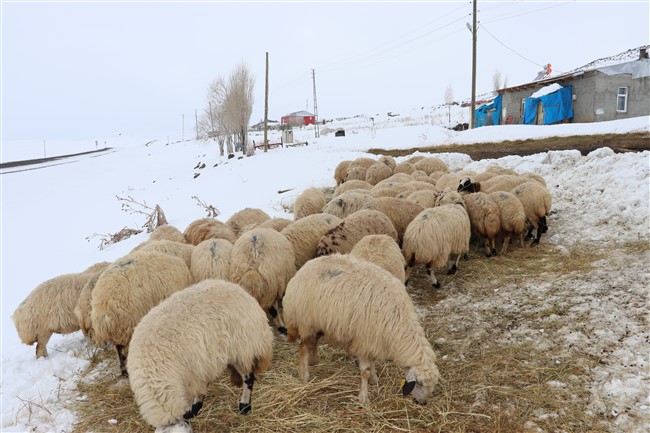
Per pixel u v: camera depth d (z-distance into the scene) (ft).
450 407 13.34
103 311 15.05
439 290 21.77
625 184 30.07
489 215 24.90
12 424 14.21
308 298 14.25
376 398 14.02
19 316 18.22
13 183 113.39
